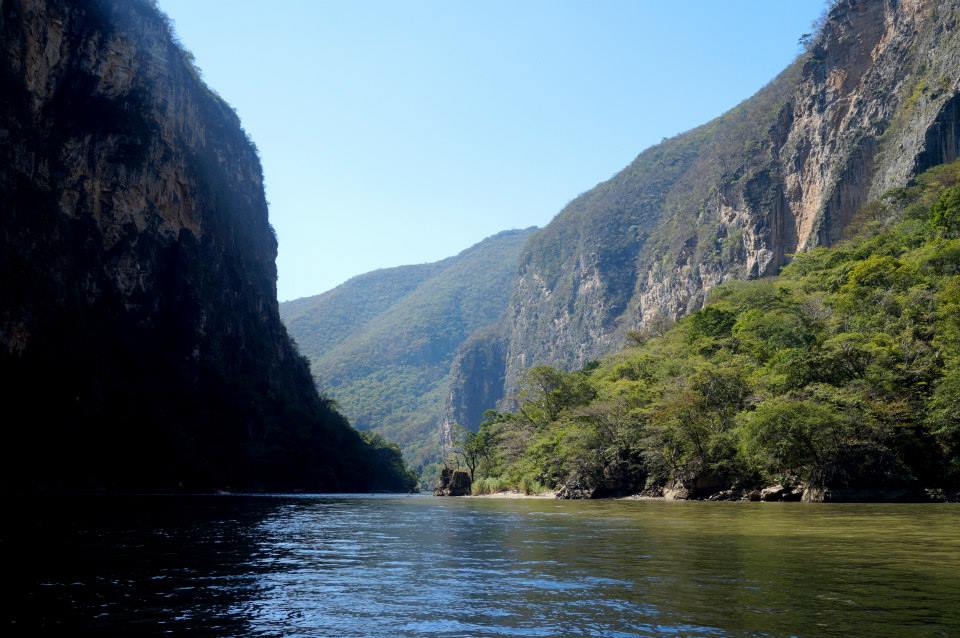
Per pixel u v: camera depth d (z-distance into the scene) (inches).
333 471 5674.2
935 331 2407.7
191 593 588.1
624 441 2844.5
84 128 4042.8
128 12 4660.4
